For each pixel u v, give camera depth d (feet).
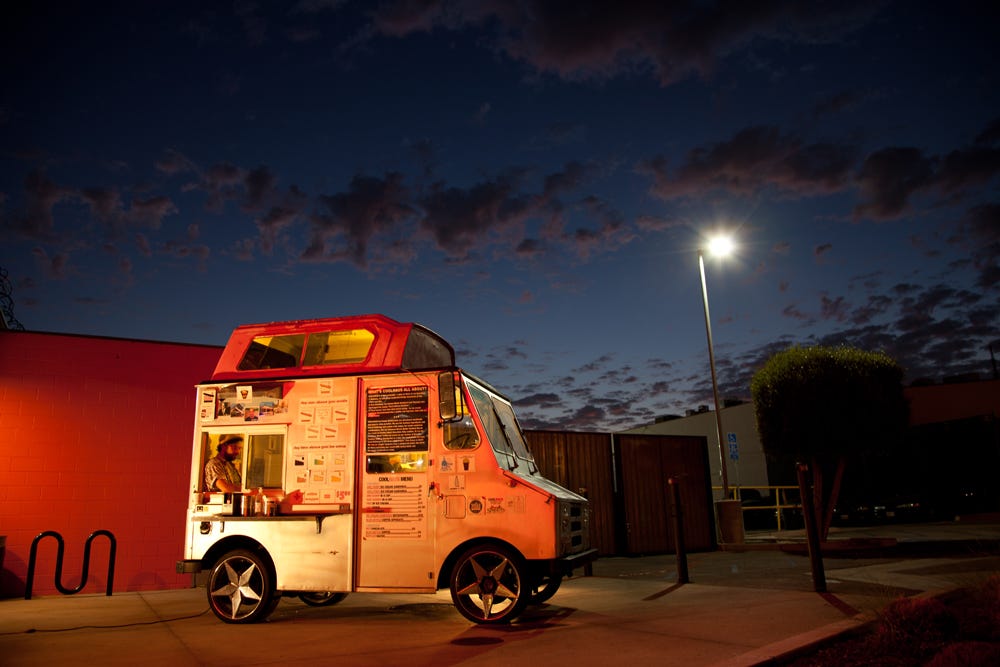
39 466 35.17
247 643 20.84
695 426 134.72
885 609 19.11
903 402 44.24
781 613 22.41
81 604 30.27
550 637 20.53
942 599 22.30
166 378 38.60
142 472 37.09
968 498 83.30
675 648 18.37
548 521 23.09
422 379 25.20
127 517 36.37
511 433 28.96
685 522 54.39
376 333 26.43
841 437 43.34
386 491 24.58
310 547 24.61
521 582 22.89
